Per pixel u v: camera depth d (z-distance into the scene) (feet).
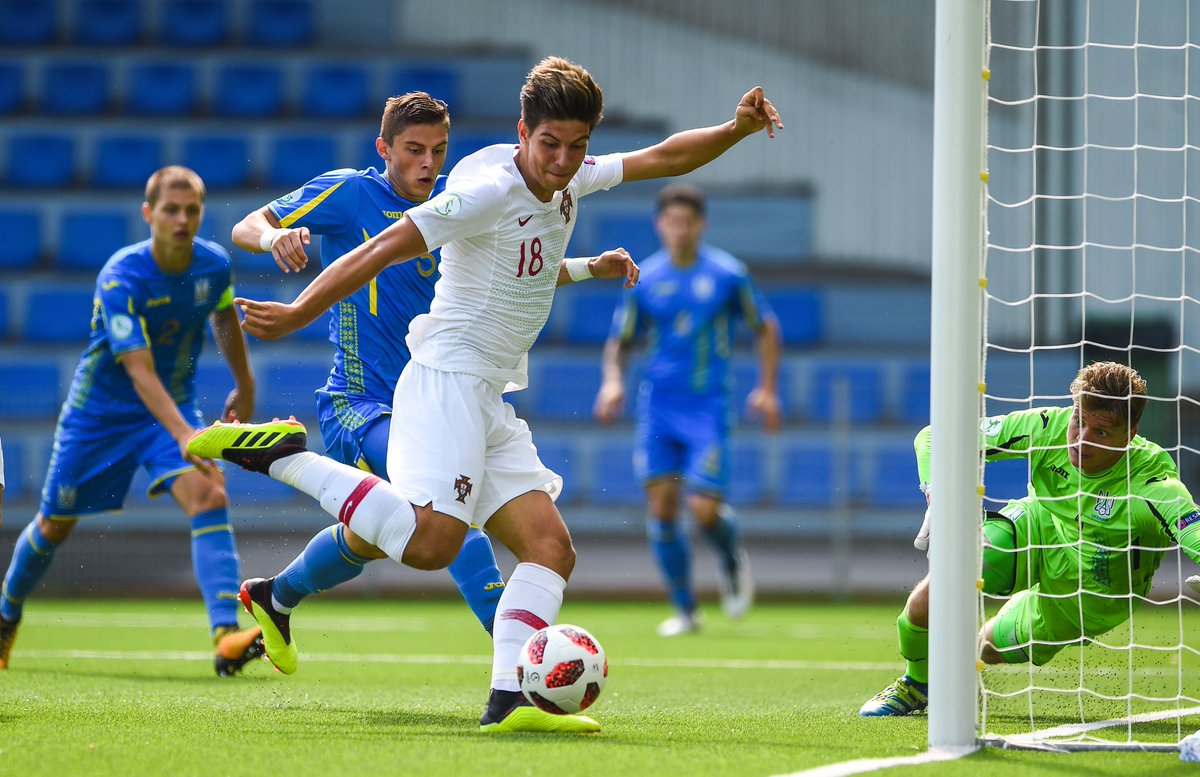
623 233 181.37
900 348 173.88
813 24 197.26
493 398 41.39
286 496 149.07
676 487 104.27
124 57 190.29
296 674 65.77
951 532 37.27
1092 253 171.53
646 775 32.40
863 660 79.77
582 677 39.88
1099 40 170.91
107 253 173.88
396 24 200.44
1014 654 51.16
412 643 88.79
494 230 39.70
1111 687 64.75
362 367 49.67
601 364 162.81
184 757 34.88
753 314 106.63
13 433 149.79
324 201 50.60
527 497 41.88
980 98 37.81
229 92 190.19
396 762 34.04
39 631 95.55
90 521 144.87
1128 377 44.80
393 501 39.42
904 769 33.99
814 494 157.69
